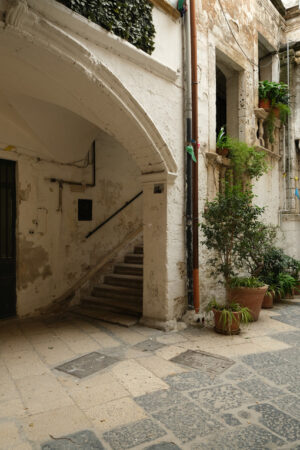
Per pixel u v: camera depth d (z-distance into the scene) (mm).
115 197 7426
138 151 4891
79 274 6633
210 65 6121
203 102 5863
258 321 5379
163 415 2600
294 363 3646
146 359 3766
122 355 3896
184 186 5324
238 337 4543
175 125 5141
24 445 2240
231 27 6984
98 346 4211
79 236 6652
